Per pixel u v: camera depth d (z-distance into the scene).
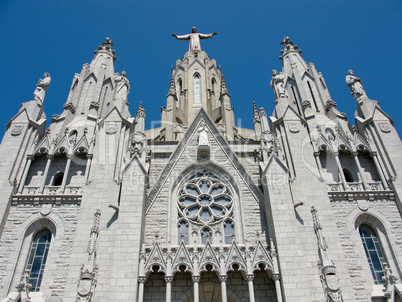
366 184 33.84
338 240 29.38
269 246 29.30
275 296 27.69
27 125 36.19
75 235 29.17
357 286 28.41
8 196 31.55
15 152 34.19
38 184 34.41
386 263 28.78
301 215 30.70
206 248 28.00
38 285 28.62
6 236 30.14
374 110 38.03
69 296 26.23
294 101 45.28
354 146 36.47
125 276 26.16
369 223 32.12
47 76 41.75
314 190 32.22
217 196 33.72
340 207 32.44
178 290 27.92
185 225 32.16
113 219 29.94
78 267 27.62
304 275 26.31
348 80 42.47
